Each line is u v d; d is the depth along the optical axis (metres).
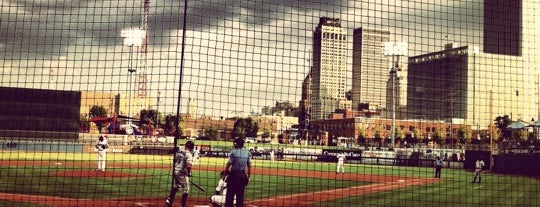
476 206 15.98
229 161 10.38
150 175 24.30
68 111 47.22
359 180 26.94
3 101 44.34
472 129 81.12
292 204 15.03
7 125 44.06
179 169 12.69
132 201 14.51
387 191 20.17
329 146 73.31
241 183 10.35
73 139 46.62
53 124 46.44
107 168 28.59
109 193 16.27
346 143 85.12
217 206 12.09
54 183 18.84
